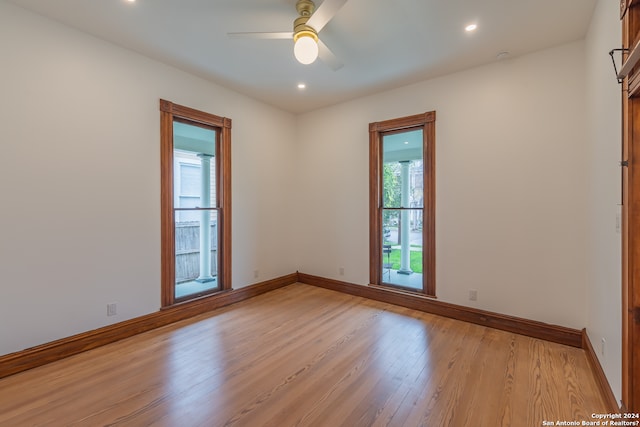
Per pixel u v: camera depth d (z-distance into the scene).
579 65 2.54
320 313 3.40
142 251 2.90
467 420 1.68
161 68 3.03
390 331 2.90
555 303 2.68
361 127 4.00
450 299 3.27
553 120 2.67
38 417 1.70
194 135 3.56
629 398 1.44
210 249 3.85
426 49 2.74
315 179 4.50
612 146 1.78
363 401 1.85
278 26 2.42
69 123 2.42
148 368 2.23
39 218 2.27
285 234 4.57
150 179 2.96
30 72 2.23
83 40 2.50
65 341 2.38
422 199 3.55
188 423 1.66
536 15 2.24
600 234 2.05
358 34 2.51
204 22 2.37
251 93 3.85
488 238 3.03
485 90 3.03
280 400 1.86
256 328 2.98
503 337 2.77
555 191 2.67
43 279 2.29
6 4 2.12
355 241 4.09
